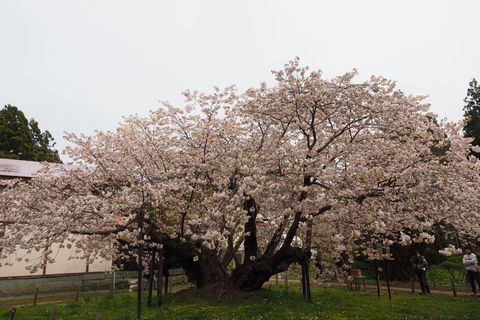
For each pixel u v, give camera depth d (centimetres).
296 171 1081
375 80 1191
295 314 1016
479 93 3309
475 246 1661
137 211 1152
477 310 1149
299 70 1177
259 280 1334
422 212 1118
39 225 1151
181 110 1445
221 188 1165
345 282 2005
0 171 2430
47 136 4297
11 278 2000
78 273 2269
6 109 3703
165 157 1373
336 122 1315
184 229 1329
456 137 1123
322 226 1380
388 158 1185
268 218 1338
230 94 1433
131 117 1485
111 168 1341
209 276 1336
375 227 1035
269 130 1445
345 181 1128
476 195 1020
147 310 1137
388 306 1208
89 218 1234
